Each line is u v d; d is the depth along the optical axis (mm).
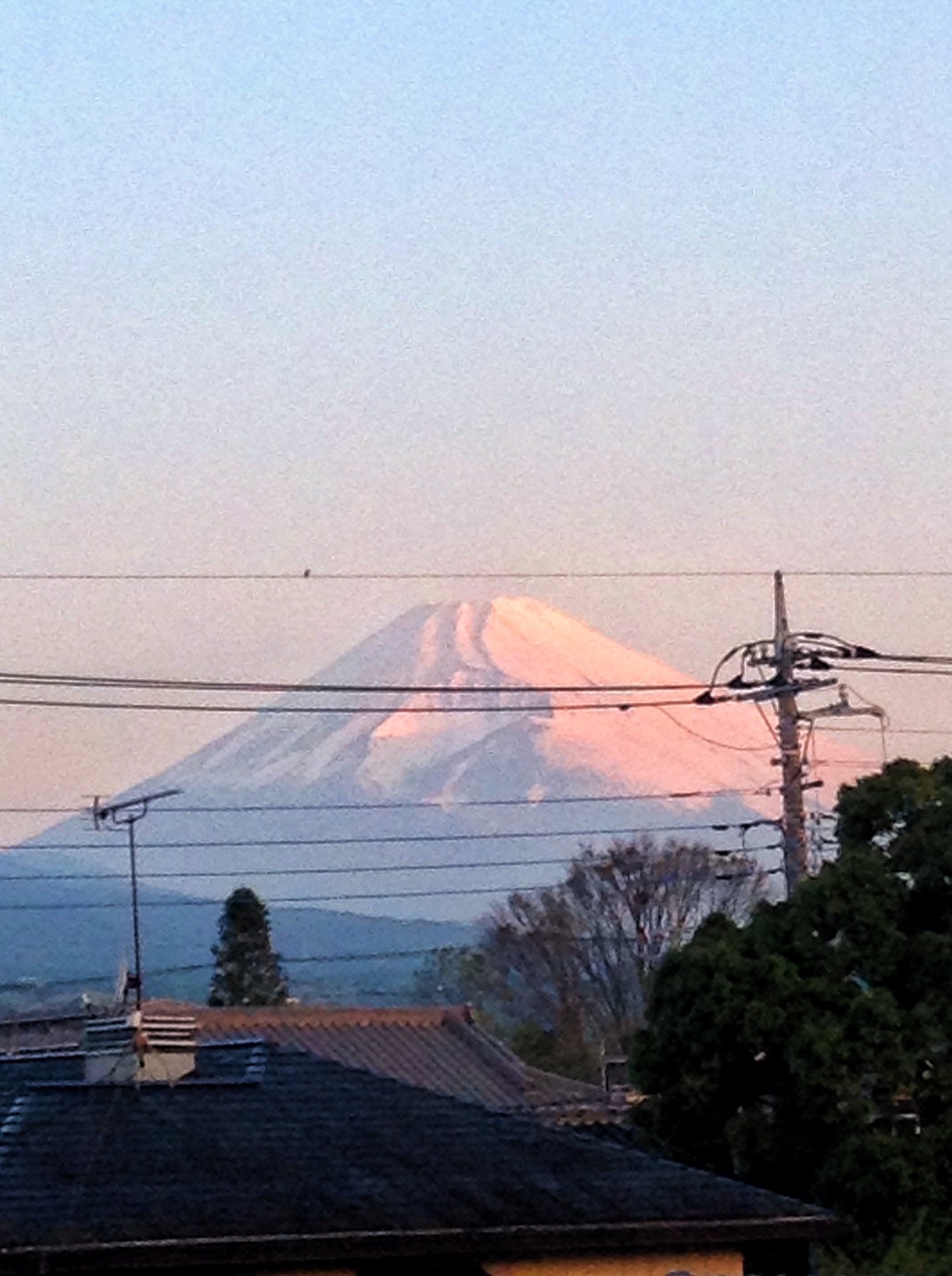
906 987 33156
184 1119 26219
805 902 33625
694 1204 25609
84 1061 27766
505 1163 26125
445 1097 28203
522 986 76125
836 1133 32062
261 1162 25141
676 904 73875
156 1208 23641
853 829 34875
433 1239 23766
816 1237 25609
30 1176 24328
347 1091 27812
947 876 33562
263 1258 23125
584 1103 45875
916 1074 32312
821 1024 32344
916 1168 31266
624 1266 24953
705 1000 32875
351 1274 23812
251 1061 28406
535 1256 24594
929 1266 30703
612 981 74000
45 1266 22281
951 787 34344
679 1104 33219
